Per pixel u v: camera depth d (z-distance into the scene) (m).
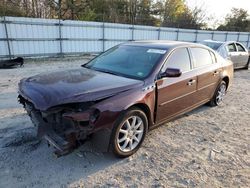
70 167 2.91
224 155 3.36
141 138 3.34
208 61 4.86
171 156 3.27
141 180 2.75
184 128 4.20
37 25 12.70
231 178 2.86
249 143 3.76
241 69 11.60
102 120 2.74
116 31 16.06
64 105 2.63
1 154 3.09
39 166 2.90
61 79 3.18
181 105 4.08
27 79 3.34
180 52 4.05
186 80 4.00
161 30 18.20
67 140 2.65
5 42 11.84
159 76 3.50
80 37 14.60
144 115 3.29
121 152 3.09
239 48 10.79
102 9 25.69
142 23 28.78
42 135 2.79
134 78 3.41
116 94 2.93
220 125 4.43
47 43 13.35
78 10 24.34
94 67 3.97
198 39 20.81
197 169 3.00
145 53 3.90
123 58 3.95
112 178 2.75
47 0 21.86
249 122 4.65
